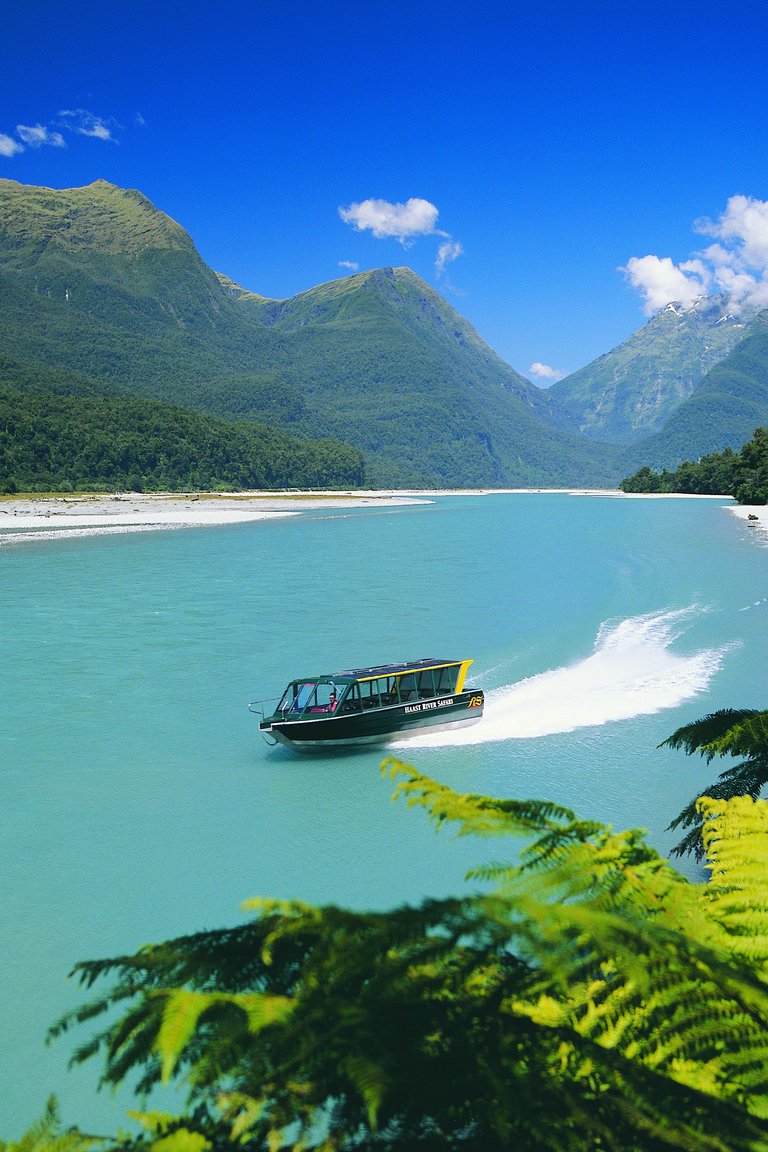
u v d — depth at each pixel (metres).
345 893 18.89
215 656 41.56
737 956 5.58
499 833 5.21
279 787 25.34
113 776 26.19
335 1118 3.75
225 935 4.66
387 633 46.34
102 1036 4.24
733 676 36.25
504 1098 3.66
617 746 28.06
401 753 28.14
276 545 102.19
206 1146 3.87
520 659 39.88
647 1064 4.93
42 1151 3.98
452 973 4.32
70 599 59.69
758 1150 3.86
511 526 135.12
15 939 17.11
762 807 9.16
